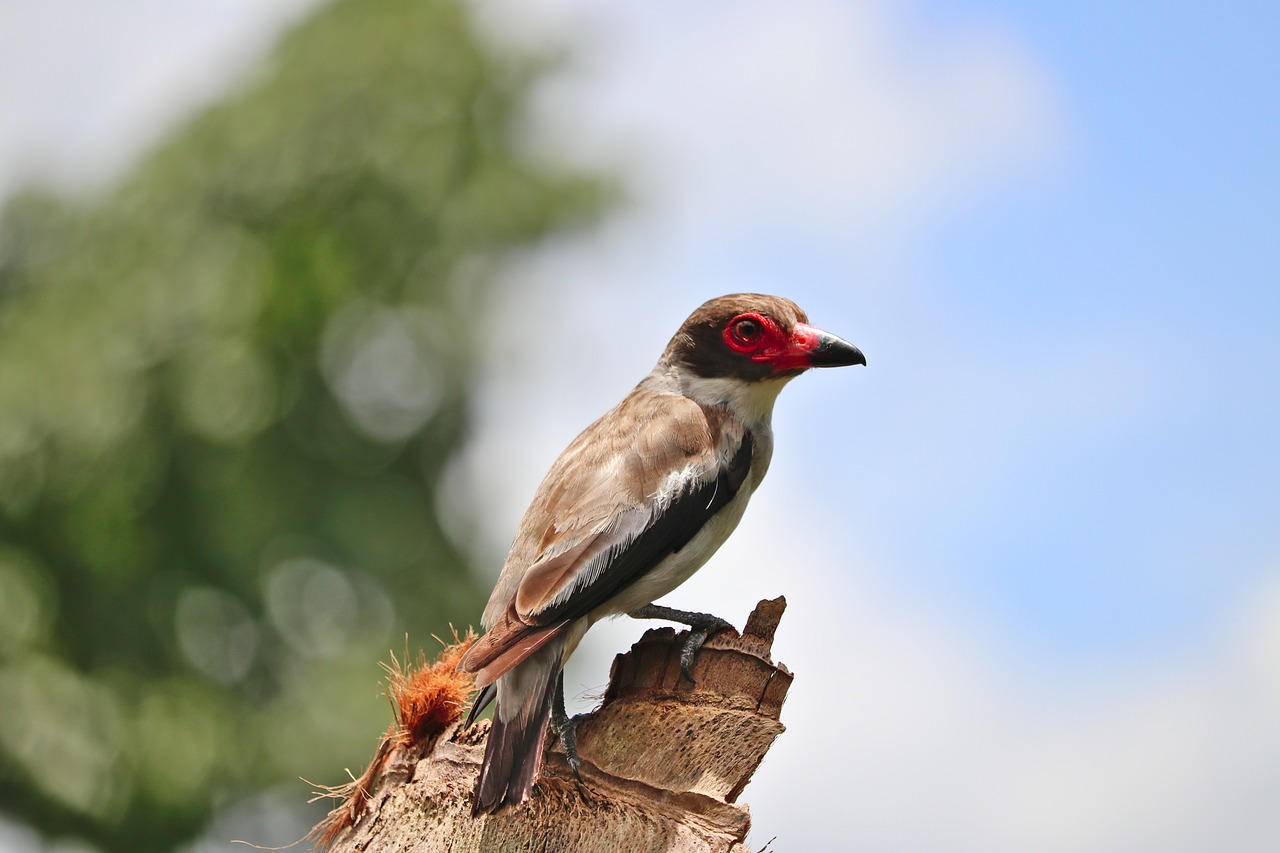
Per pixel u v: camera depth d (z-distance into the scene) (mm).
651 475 6844
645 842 5609
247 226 18406
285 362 17734
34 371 16734
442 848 5641
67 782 15266
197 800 15742
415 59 19281
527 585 6266
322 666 16781
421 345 18766
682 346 7797
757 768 5887
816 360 7543
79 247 18391
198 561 16766
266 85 19188
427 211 18719
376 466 18188
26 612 15688
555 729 5910
